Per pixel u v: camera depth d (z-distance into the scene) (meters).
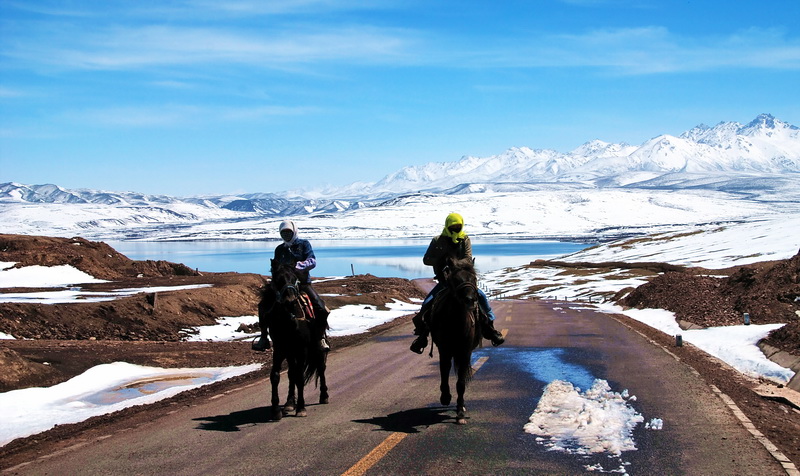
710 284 29.30
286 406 9.65
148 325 21.33
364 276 55.09
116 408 10.78
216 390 11.93
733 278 26.98
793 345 14.67
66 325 19.44
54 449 8.00
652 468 6.82
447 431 8.47
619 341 18.36
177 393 11.91
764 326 18.89
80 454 7.72
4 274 34.56
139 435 8.56
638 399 10.30
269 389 11.75
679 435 8.12
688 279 31.94
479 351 16.28
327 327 10.43
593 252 123.06
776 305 21.16
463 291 8.86
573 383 11.81
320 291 38.47
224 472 6.87
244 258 172.88
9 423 9.77
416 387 11.70
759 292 22.88
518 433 8.33
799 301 21.03
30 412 10.57
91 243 44.34
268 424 9.02
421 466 6.96
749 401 10.61
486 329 10.08
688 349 16.86
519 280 82.38
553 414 9.32
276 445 7.89
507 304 38.56
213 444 7.99
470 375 9.23
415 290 47.84
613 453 7.38
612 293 53.91
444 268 9.47
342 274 103.94
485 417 9.25
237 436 8.37
